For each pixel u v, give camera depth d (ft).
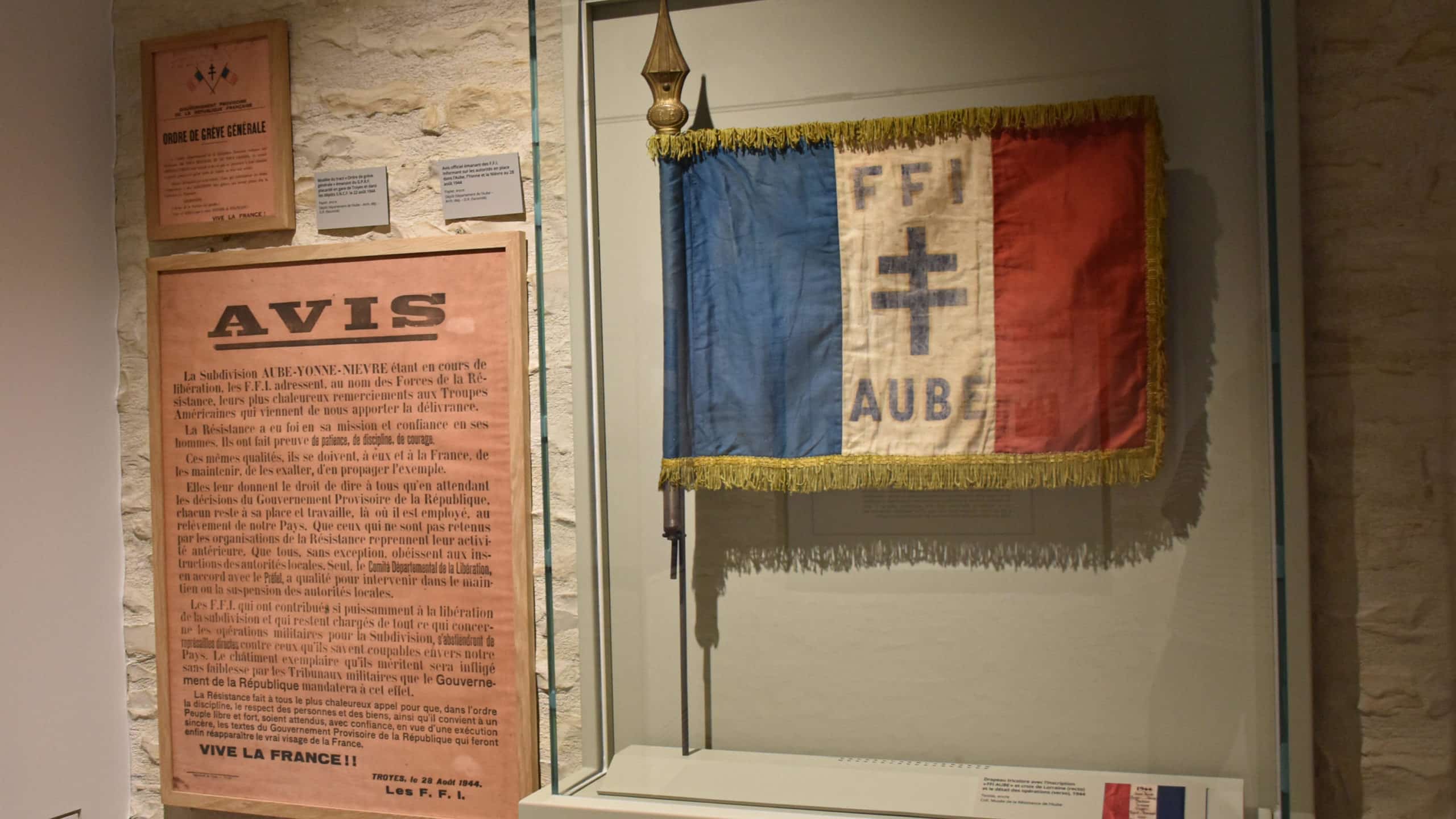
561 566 4.74
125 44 5.70
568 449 4.98
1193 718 3.91
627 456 4.37
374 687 5.24
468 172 5.16
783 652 4.27
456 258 5.13
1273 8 3.91
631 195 4.33
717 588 4.32
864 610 4.19
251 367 5.40
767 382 4.15
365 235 5.34
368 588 5.24
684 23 4.28
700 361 4.24
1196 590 3.89
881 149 4.07
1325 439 4.20
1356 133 4.17
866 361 4.06
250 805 5.40
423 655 5.16
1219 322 3.85
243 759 5.43
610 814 4.18
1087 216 3.91
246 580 5.41
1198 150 3.87
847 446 4.08
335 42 5.41
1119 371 3.89
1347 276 4.18
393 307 5.21
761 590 4.28
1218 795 3.88
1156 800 3.92
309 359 5.32
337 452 5.28
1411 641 4.15
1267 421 3.81
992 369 3.96
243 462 5.41
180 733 5.52
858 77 4.11
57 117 5.38
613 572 4.42
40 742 5.17
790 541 4.25
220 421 5.45
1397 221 4.15
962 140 4.01
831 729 4.23
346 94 5.38
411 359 5.18
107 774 5.56
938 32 4.05
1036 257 3.94
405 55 5.32
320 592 5.31
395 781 5.21
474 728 5.10
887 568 4.16
